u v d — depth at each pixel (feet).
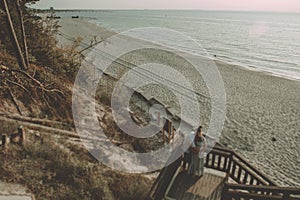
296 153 56.03
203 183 28.50
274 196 23.26
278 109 81.56
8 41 53.11
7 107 39.70
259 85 107.55
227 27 434.71
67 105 48.67
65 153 31.45
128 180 31.96
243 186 23.22
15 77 44.09
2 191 23.02
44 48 58.54
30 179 25.48
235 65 147.02
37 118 40.68
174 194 26.76
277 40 277.64
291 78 123.85
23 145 29.63
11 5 52.60
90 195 25.96
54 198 24.21
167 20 584.81
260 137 62.39
